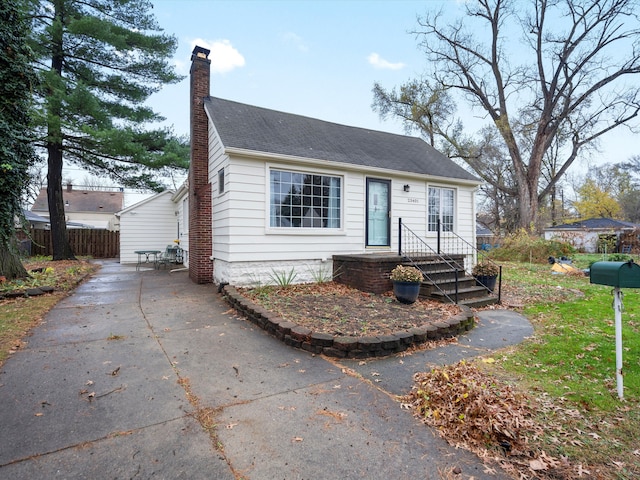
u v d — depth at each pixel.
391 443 2.44
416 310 5.90
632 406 2.97
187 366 3.72
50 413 2.75
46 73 10.81
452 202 11.09
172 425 2.61
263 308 5.48
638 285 3.06
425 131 24.14
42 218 22.41
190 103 9.88
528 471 2.17
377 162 9.41
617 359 3.14
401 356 4.20
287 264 8.17
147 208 16.41
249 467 2.17
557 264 13.37
